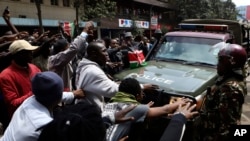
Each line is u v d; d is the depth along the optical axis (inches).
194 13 1658.5
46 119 72.9
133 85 104.7
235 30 329.4
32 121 72.3
